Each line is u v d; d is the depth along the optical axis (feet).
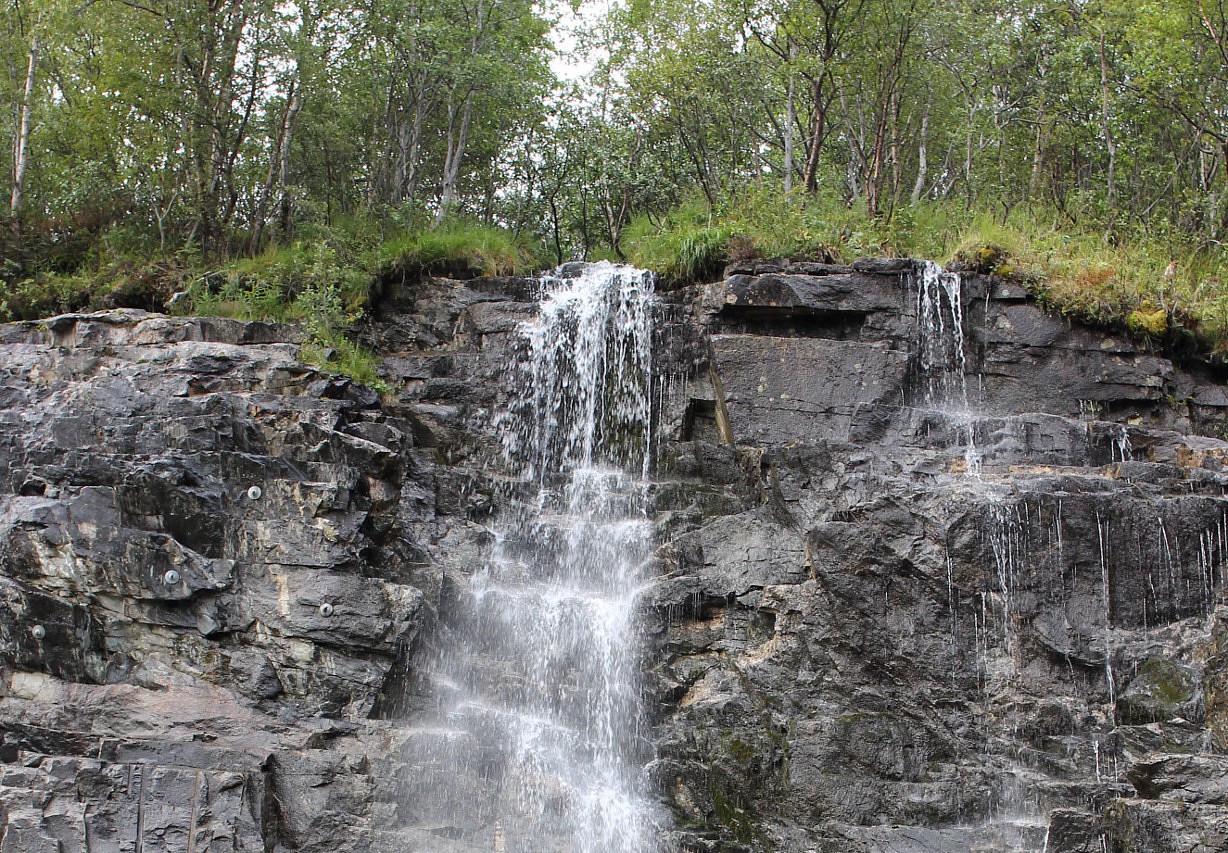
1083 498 52.95
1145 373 63.16
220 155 77.05
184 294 66.85
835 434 60.80
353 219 78.74
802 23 80.84
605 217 93.35
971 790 48.42
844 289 63.05
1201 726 47.42
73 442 53.78
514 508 59.52
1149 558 52.60
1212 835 40.91
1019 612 51.83
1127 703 49.73
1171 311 64.23
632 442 63.52
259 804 45.09
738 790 49.44
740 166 94.17
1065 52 86.63
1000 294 64.08
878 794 48.37
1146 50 81.56
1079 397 63.10
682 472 60.90
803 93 87.35
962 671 51.29
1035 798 48.01
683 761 50.34
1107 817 43.39
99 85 78.95
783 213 70.13
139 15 77.15
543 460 63.41
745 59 85.15
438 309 68.23
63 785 43.55
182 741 45.93
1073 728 50.42
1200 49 81.30
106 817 43.47
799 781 48.73
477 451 62.49
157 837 43.57
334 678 49.19
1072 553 52.47
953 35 83.82
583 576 57.47
